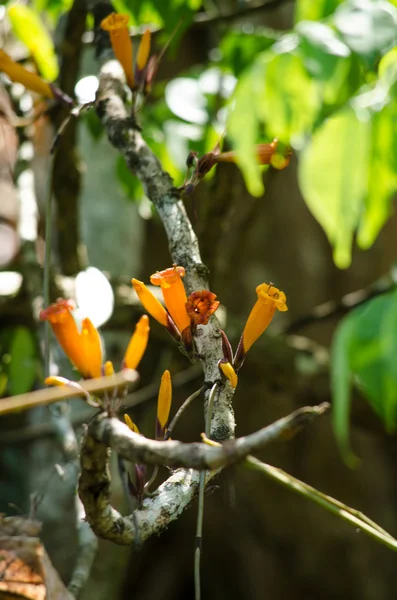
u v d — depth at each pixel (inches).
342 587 392.2
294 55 147.7
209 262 188.9
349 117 147.9
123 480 139.4
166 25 185.6
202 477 140.7
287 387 232.1
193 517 404.8
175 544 416.2
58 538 188.4
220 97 193.2
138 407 237.8
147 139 188.7
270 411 390.3
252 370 233.3
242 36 204.5
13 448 265.0
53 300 192.1
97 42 155.9
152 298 143.2
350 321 143.9
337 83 149.4
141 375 321.7
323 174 147.6
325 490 395.9
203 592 415.8
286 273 399.5
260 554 400.5
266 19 352.5
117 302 207.8
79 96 188.2
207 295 142.4
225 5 293.9
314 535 395.2
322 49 147.4
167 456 134.9
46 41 189.6
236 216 317.7
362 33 147.6
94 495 137.6
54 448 197.3
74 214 199.8
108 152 237.1
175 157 185.2
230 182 177.3
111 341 219.8
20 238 197.3
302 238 402.9
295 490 138.4
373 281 409.1
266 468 137.8
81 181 195.9
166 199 147.5
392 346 142.7
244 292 392.8
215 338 143.6
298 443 394.9
